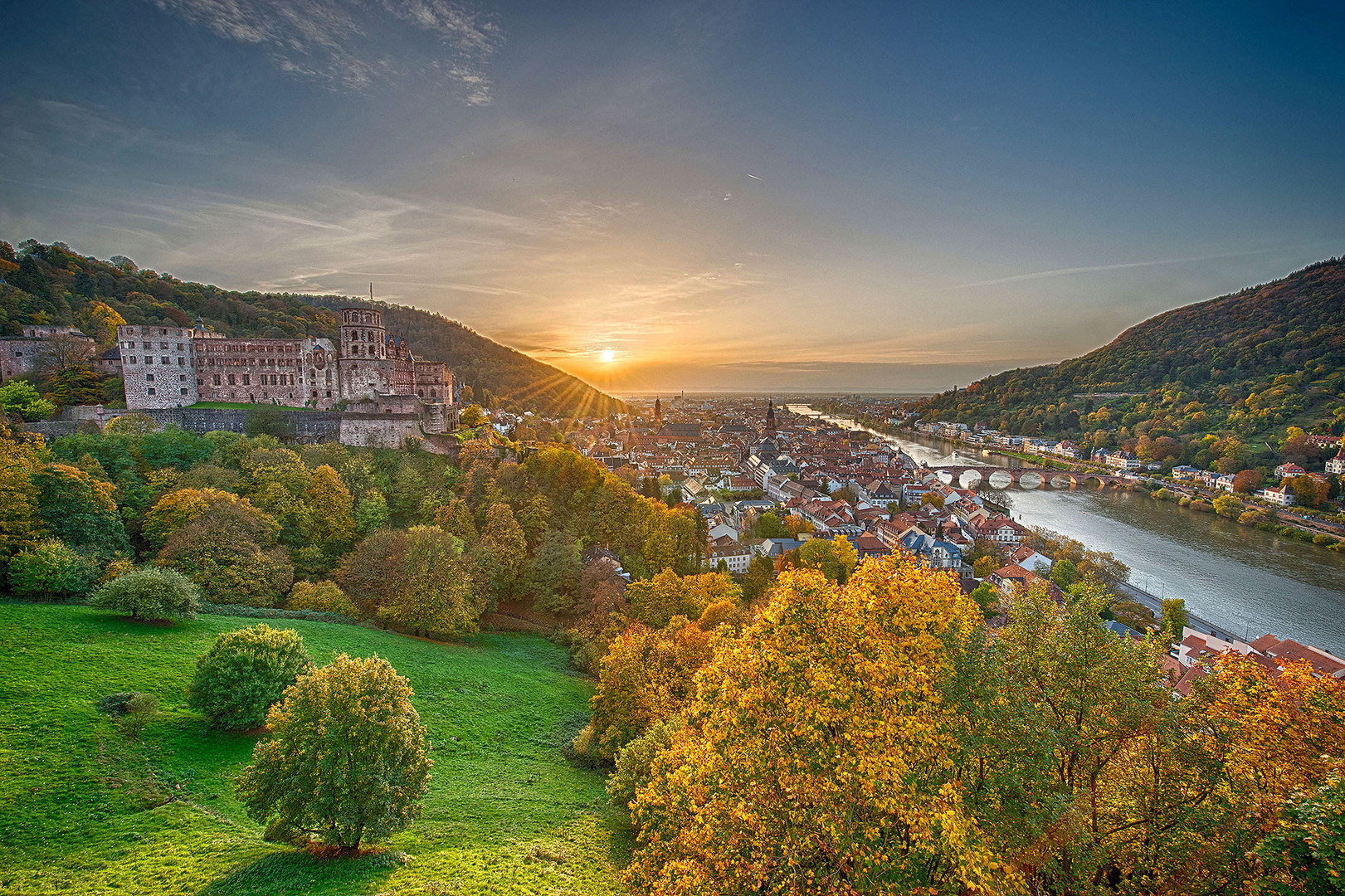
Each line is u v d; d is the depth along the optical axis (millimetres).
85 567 62000
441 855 34312
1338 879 16266
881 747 20641
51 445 91875
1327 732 22312
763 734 22750
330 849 33156
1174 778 22656
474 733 54844
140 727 41344
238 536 73938
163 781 37688
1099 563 128250
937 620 24859
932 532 169500
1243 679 24656
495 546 93875
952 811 18703
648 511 120750
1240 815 20797
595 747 53750
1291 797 19109
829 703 21438
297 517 88312
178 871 29938
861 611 25391
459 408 167750
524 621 94312
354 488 102750
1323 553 160375
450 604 76875
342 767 31266
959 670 22625
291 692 32750
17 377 108000
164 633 55219
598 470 128375
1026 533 168000
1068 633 24109
